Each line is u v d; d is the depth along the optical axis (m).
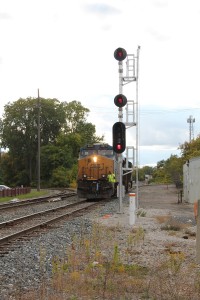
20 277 9.05
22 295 7.71
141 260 10.98
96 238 13.37
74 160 104.44
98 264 10.04
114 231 16.30
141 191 58.09
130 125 25.86
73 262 10.16
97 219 20.84
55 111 111.81
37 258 11.03
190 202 33.75
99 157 38.28
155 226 18.17
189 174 34.84
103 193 38.06
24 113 109.56
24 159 112.12
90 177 38.06
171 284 8.70
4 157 116.38
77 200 38.69
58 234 15.48
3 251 11.97
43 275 9.23
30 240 14.09
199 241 9.32
